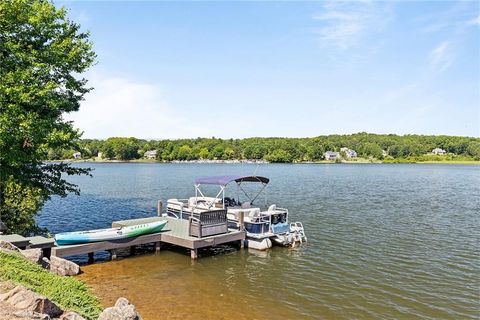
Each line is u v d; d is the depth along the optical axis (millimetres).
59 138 20391
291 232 26406
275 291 17391
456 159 195000
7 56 20516
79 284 13391
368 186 71500
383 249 25016
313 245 25922
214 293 16953
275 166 164000
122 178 91875
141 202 46969
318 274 19859
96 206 43000
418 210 41719
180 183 77812
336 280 19000
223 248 24766
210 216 23000
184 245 22047
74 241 20016
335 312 15281
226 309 15242
